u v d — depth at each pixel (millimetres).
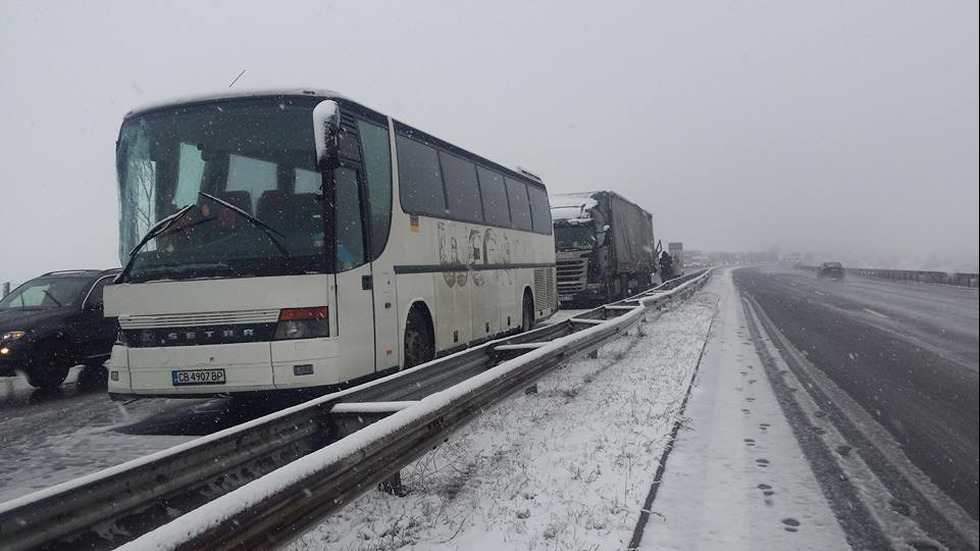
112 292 6449
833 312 18859
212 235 6391
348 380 6422
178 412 7789
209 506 2551
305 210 6344
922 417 6535
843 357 10641
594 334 9086
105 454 6008
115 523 3154
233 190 6484
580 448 5504
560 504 4305
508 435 5965
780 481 4773
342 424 4832
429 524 4008
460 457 5242
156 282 6297
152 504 3371
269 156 6516
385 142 7668
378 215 7328
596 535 3830
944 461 5184
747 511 4227
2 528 2619
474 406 5305
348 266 6566
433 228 8844
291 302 6105
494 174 11641
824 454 5406
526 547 3701
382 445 3807
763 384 8453
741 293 29625
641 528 3951
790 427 6277
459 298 9648
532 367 6766
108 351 10227
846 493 4520
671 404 7059
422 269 8398
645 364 9789
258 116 6637
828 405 7199
